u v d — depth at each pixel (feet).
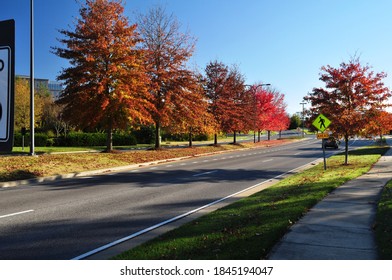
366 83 61.46
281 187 39.42
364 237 20.22
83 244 20.83
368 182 41.14
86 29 73.46
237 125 127.34
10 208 31.14
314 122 58.49
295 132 390.01
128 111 75.87
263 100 168.66
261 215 25.30
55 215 28.45
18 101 151.84
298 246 18.49
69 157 65.41
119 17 77.51
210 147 119.03
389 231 20.39
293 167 68.28
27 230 23.80
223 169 65.05
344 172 50.47
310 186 38.04
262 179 51.26
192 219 27.45
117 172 61.26
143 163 74.38
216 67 123.54
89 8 75.15
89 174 58.54
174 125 104.99
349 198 31.81
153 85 89.25
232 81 127.03
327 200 30.94
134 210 30.53
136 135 176.76
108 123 80.38
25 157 60.18
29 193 39.50
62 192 40.09
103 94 72.69
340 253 17.38
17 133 139.03
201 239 19.95
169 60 93.45
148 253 17.67
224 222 23.90
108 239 21.91
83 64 73.15
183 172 60.34
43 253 19.06
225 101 121.70
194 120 98.27
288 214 25.03
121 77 74.59
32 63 62.69
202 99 105.50
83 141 151.43
